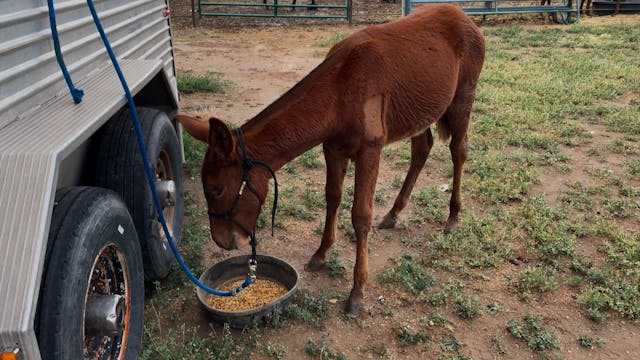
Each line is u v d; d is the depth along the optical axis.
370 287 3.71
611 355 3.08
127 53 3.67
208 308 3.16
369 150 3.21
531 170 5.46
